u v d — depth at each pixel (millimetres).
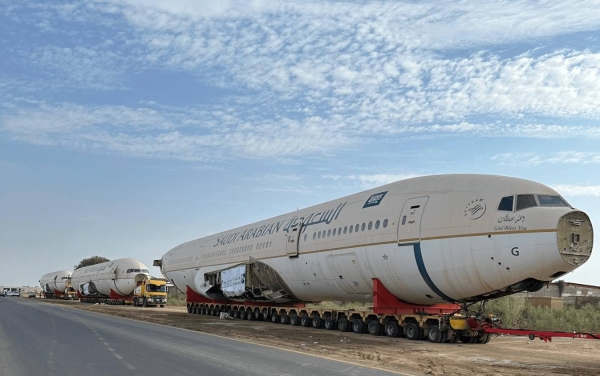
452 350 22062
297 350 20672
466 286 24219
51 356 17422
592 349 24031
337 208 32938
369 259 28281
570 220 21562
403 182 28938
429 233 24891
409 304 28469
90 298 97062
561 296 55750
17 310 48594
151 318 43438
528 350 23062
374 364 17219
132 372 14344
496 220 22734
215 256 50094
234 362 16578
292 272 36094
